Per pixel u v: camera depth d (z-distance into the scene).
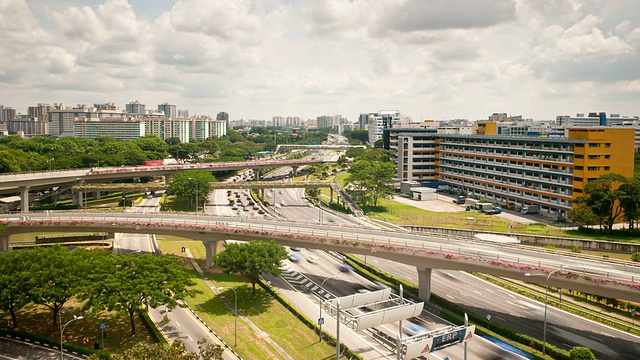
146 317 80.19
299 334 78.12
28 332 75.94
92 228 120.25
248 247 94.31
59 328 78.50
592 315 85.06
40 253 81.12
